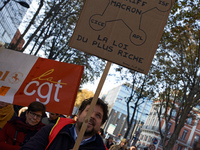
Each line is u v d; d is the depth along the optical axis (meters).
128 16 3.08
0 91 4.78
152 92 30.97
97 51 3.02
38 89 4.74
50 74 4.80
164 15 3.08
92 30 3.04
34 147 2.68
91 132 2.74
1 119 5.09
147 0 3.11
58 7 23.70
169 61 24.00
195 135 60.94
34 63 4.92
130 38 3.05
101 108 2.80
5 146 4.04
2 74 4.90
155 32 3.06
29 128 4.24
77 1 24.22
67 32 25.75
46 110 4.61
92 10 3.07
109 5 3.08
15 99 4.72
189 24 19.34
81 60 29.34
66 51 28.22
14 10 33.59
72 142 2.73
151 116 68.69
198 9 18.09
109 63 3.02
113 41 3.04
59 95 4.66
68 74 4.74
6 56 4.98
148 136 66.38
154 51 3.04
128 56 3.03
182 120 21.12
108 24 3.06
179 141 60.41
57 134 2.73
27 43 22.94
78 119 2.81
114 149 9.69
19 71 4.89
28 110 4.26
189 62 20.86
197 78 20.70
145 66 3.02
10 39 39.03
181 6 18.25
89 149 2.75
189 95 20.61
